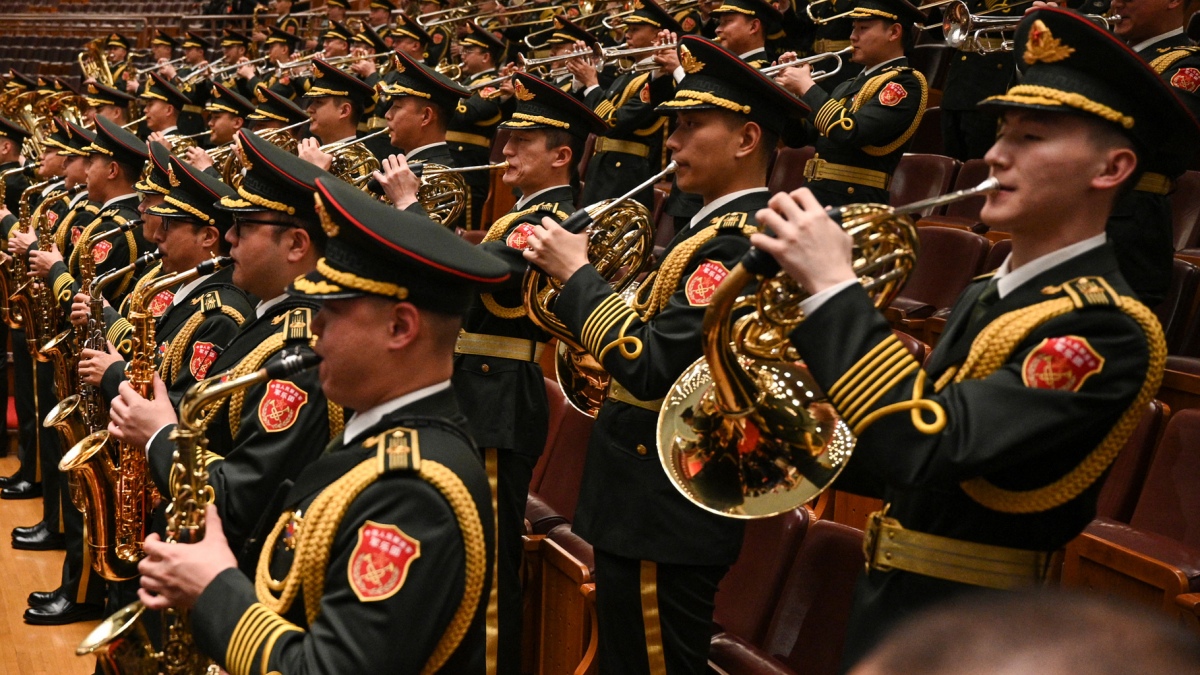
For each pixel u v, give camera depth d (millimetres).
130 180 4520
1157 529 2531
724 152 2445
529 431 3176
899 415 1432
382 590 1440
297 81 8297
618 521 2371
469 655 1579
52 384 4773
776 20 4957
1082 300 1490
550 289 2621
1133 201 3215
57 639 3695
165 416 2244
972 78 5246
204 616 1533
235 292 2797
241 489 2037
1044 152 1535
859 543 2432
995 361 1530
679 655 2361
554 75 6066
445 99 4211
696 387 1959
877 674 464
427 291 1611
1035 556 1600
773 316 1612
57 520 4445
